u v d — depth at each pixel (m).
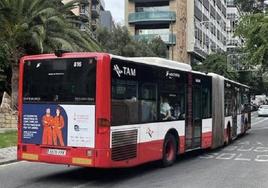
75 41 29.97
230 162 15.50
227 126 21.45
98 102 11.16
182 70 15.44
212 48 98.31
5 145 18.48
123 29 59.75
